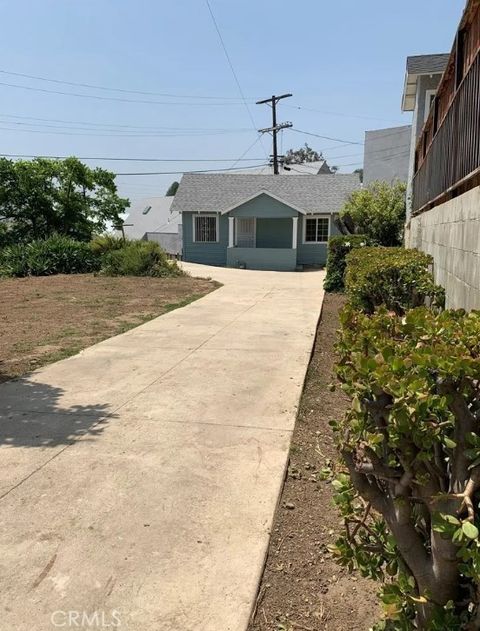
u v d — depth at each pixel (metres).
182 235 23.91
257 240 23.08
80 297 11.24
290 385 5.04
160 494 3.03
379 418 1.55
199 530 2.69
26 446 3.68
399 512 1.55
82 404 4.53
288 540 2.66
